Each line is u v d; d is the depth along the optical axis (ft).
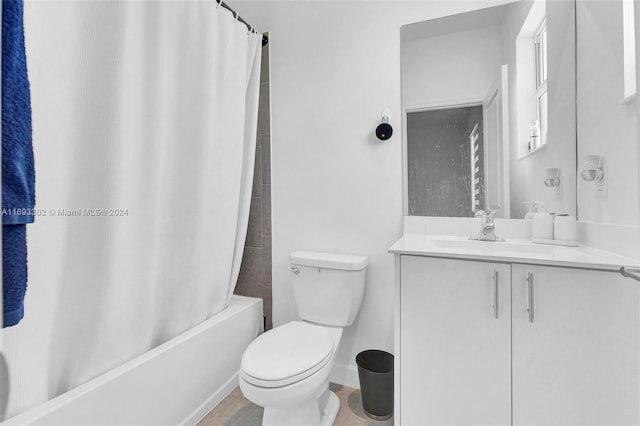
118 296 3.61
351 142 5.63
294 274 5.46
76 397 3.03
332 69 5.75
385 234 5.42
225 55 5.13
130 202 3.71
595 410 3.08
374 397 4.60
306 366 3.68
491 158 4.86
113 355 3.59
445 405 3.66
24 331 2.77
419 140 5.23
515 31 4.74
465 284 3.57
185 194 4.55
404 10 5.29
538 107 4.64
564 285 3.18
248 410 4.87
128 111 3.61
